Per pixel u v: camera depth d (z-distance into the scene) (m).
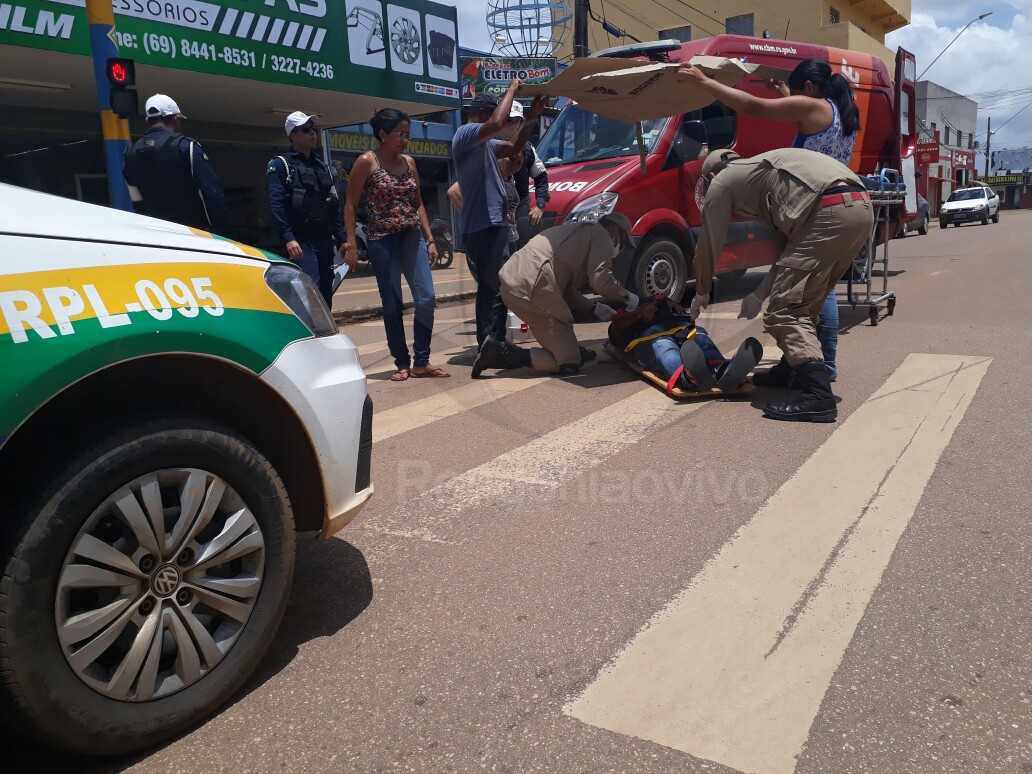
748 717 1.83
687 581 2.49
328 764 1.74
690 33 26.66
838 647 2.09
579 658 2.11
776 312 4.07
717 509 3.03
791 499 3.08
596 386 4.79
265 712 1.94
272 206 5.22
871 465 3.39
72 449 1.68
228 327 1.95
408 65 14.30
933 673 1.96
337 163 16.94
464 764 1.72
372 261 5.02
